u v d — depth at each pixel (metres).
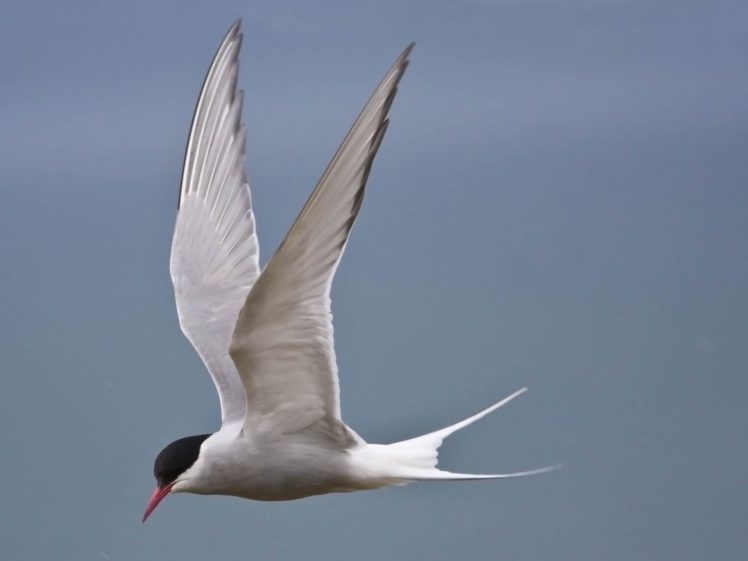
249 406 9.71
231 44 11.87
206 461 10.02
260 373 9.41
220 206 11.72
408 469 10.01
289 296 8.78
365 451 10.07
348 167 8.27
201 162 11.87
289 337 9.12
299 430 9.88
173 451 10.12
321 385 9.48
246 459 9.92
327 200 8.29
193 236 11.72
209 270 11.54
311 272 8.70
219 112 11.84
